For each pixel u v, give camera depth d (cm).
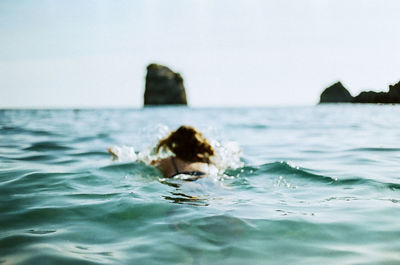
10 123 1333
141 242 212
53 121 1528
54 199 306
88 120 1677
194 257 192
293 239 216
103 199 305
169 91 7762
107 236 223
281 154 571
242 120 1636
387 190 333
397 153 550
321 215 259
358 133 870
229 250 200
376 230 229
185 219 250
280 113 2591
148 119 1825
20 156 537
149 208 277
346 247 204
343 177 387
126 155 520
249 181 386
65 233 228
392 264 182
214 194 324
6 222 248
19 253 195
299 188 353
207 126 1241
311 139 781
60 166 458
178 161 419
